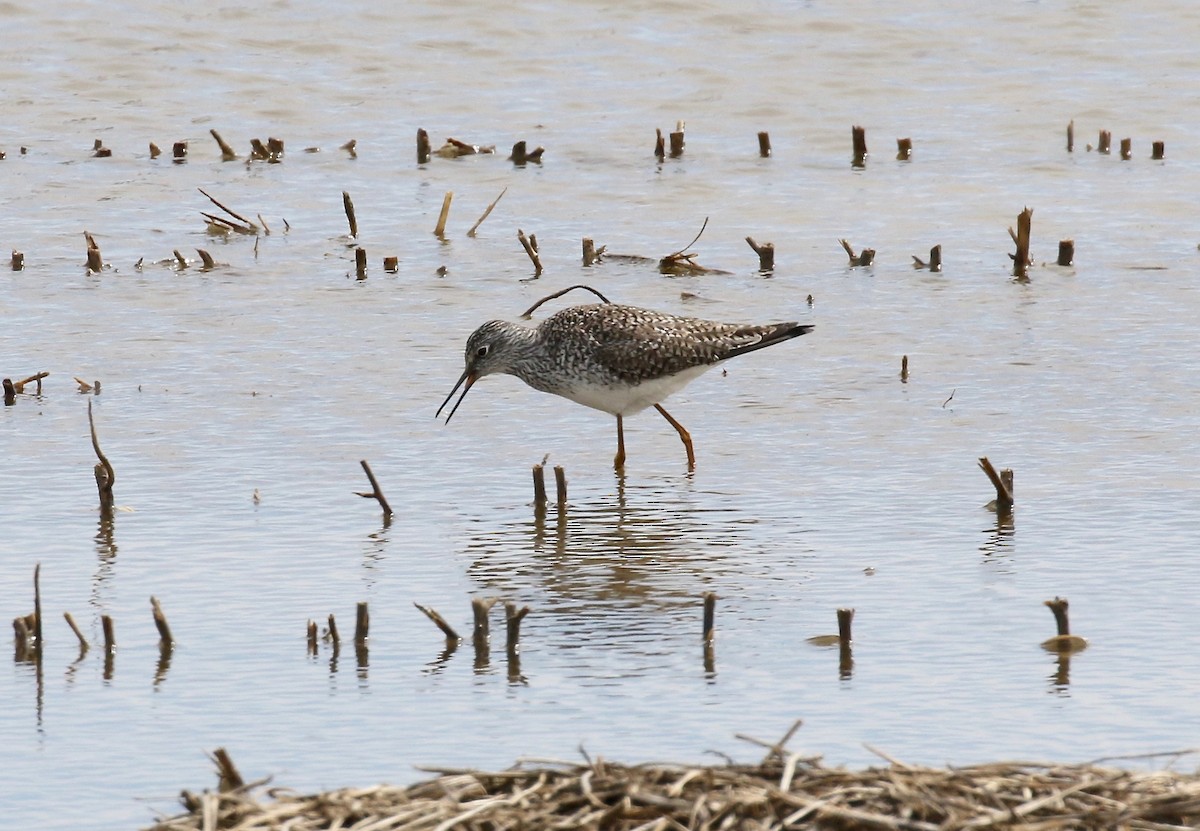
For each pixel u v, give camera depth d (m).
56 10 31.98
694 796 8.29
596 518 14.01
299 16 32.34
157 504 14.16
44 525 13.63
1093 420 16.11
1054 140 27.80
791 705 10.26
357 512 14.09
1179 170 26.09
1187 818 8.13
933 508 14.01
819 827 8.05
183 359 18.12
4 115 28.12
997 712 10.09
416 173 26.22
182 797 8.69
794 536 13.47
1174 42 32.03
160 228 23.39
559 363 15.91
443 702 10.36
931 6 33.50
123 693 10.51
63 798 9.15
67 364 17.92
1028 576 12.42
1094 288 20.56
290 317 19.62
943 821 8.03
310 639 11.20
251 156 26.78
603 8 33.09
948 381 17.34
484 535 13.59
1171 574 12.38
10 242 22.56
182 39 31.28
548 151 27.23
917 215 24.05
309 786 9.23
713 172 26.23
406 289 20.77
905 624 11.56
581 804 8.27
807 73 30.69
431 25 32.25
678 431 15.63
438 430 16.31
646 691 10.51
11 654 11.12
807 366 17.97
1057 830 7.99
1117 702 10.20
